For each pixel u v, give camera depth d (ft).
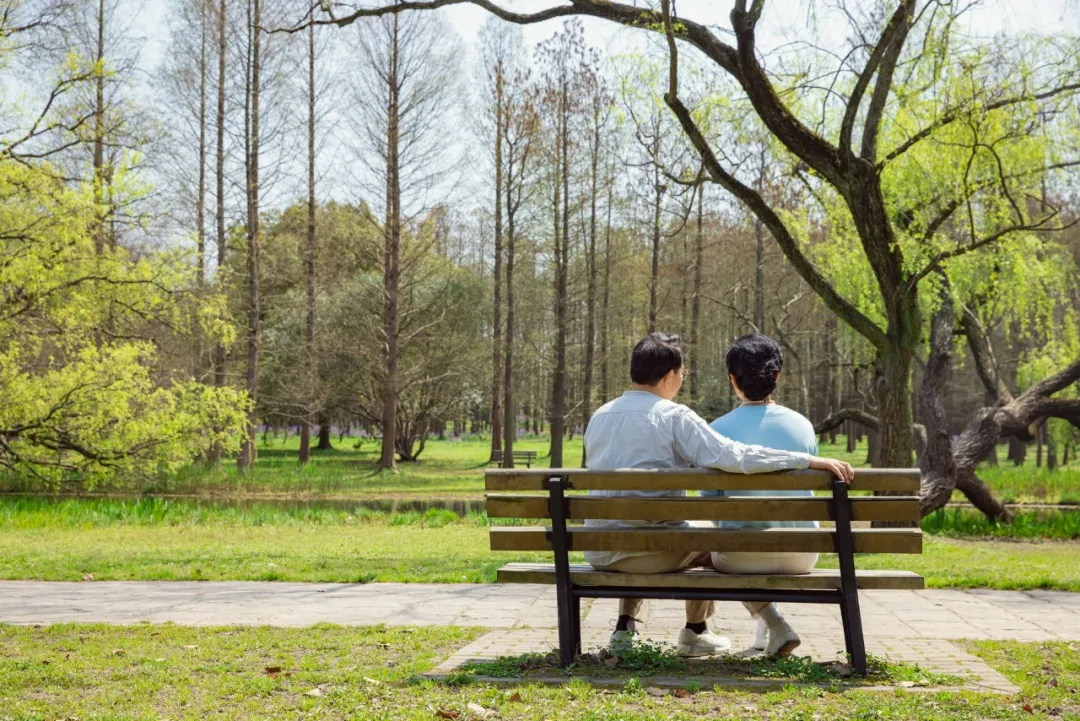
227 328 79.71
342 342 140.56
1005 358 122.11
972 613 20.76
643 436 14.25
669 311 141.49
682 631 15.46
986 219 50.42
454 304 150.92
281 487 100.42
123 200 69.82
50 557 32.42
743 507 13.29
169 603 21.99
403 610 20.90
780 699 11.97
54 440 70.85
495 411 150.00
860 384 100.63
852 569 13.16
